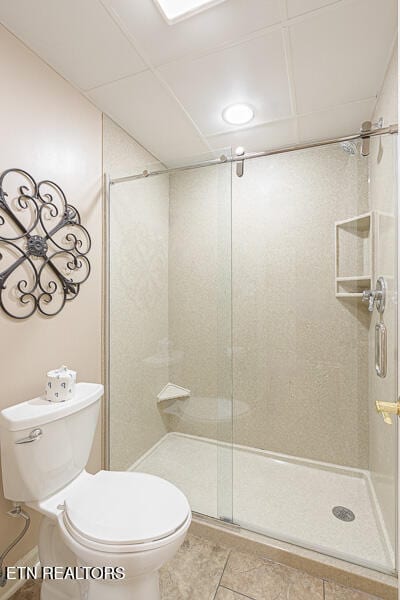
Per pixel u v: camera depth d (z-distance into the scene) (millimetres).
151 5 1133
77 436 1264
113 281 1783
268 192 2086
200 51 1334
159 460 1936
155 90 1581
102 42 1289
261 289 2123
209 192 1863
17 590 1235
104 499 1106
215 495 1686
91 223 1661
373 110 1725
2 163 1199
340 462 1943
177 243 1960
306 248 2000
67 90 1514
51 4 1125
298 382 2043
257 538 1419
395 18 1164
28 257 1305
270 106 1708
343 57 1360
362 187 1826
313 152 1970
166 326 2016
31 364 1325
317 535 1438
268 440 2107
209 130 1937
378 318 1631
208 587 1229
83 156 1612
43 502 1147
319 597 1196
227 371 1841
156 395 1976
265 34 1251
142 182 1905
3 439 1104
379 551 1349
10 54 1235
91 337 1665
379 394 1596
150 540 934
